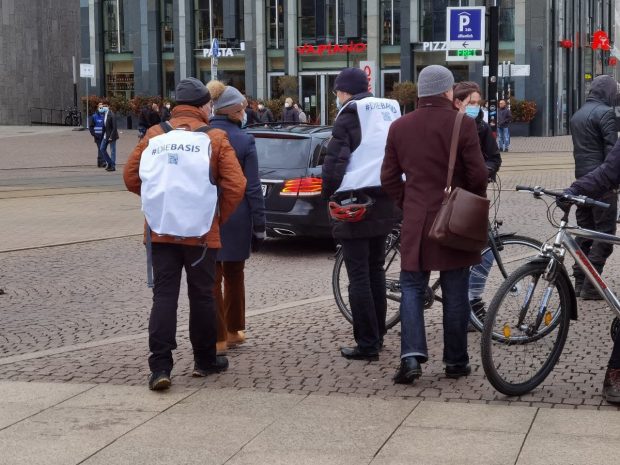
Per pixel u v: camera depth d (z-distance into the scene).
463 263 5.72
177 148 5.70
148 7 49.06
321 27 45.53
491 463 4.37
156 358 5.74
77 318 8.11
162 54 49.53
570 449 4.52
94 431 4.95
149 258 5.87
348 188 6.35
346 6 44.66
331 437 4.79
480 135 7.09
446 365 5.93
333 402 5.41
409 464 4.38
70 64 53.81
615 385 5.28
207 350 6.04
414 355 5.72
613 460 4.37
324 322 7.66
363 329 6.41
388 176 5.92
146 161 5.73
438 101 5.77
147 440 4.80
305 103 46.25
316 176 11.52
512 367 5.49
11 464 4.48
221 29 48.06
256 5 46.81
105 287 9.54
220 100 6.61
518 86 41.91
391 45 44.19
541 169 23.81
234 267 6.80
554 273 5.56
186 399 5.53
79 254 11.61
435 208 5.71
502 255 6.95
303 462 4.44
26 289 9.46
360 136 6.33
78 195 18.70
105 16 50.47
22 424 5.09
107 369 6.30
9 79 50.31
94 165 28.23
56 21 52.84
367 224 6.30
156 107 32.41
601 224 7.94
